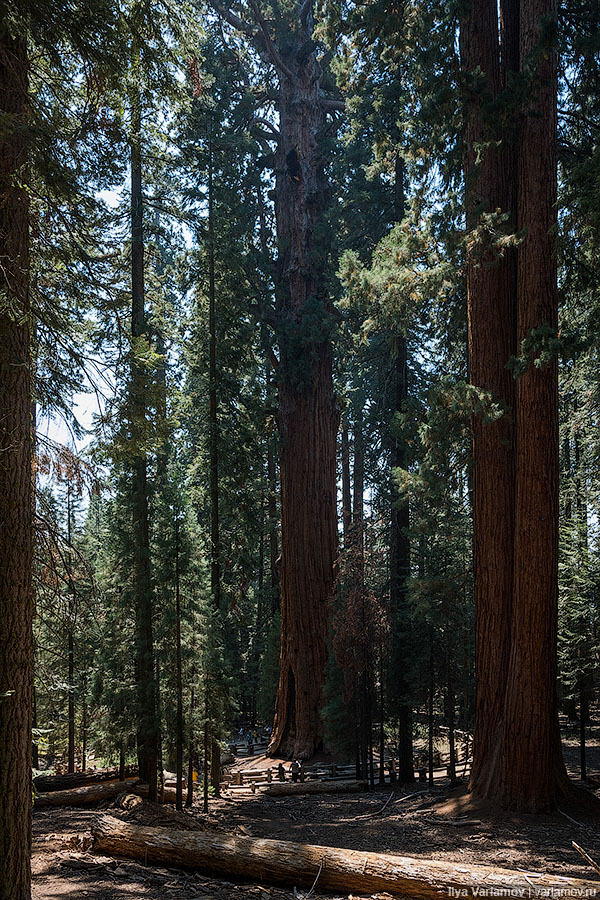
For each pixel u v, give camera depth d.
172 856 9.88
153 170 18.06
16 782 6.36
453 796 14.40
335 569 26.98
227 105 25.23
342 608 20.94
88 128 7.45
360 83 20.38
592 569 17.50
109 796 15.38
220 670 15.43
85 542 10.16
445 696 19.94
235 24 28.92
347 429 38.94
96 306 7.99
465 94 13.55
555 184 13.98
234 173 25.73
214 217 23.28
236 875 9.42
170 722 15.05
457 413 14.12
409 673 19.16
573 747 22.89
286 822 14.46
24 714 6.47
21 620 6.51
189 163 19.05
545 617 13.11
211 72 25.59
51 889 8.63
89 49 6.82
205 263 23.75
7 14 6.09
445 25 13.89
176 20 8.22
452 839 11.44
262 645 37.09
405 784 19.41
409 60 17.55
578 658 17.17
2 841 6.23
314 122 29.58
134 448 8.48
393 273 16.28
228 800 17.89
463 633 18.69
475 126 14.93
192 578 15.21
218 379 23.69
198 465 27.31
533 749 12.92
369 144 24.64
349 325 28.02
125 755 15.73
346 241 25.28
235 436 24.56
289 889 8.94
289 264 28.72
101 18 6.68
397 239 16.67
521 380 13.59
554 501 13.33
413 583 17.42
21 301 6.32
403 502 17.23
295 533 27.34
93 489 7.89
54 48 6.80
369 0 15.63
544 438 13.34
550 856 10.16
